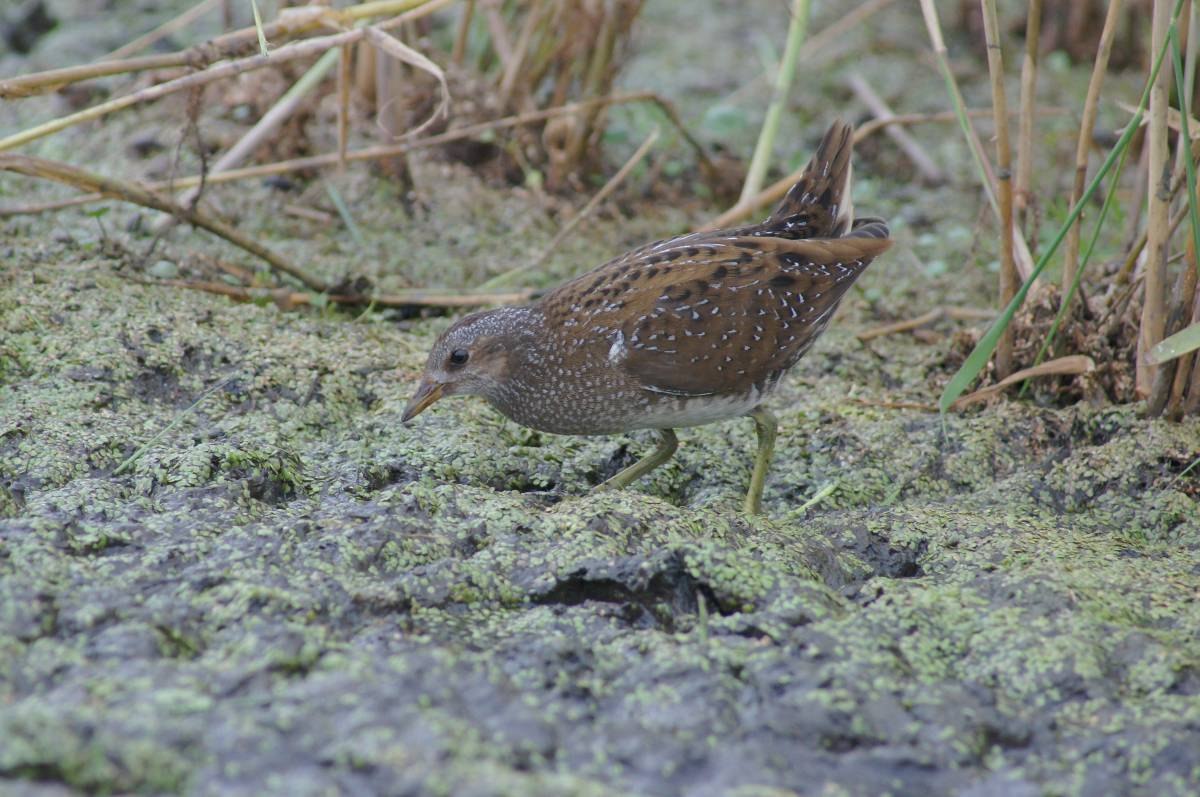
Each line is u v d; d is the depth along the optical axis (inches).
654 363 319.3
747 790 208.7
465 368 332.5
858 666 243.9
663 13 664.4
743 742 224.5
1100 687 242.7
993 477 348.5
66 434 320.2
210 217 446.3
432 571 266.5
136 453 313.4
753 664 242.4
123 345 362.6
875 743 227.8
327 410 354.9
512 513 292.7
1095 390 365.4
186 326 377.7
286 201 477.4
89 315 374.9
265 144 486.3
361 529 277.0
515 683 237.0
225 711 216.1
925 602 267.4
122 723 209.3
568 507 294.8
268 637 237.8
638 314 321.1
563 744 222.2
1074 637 254.2
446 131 503.8
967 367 315.0
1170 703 238.1
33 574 251.1
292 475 313.9
